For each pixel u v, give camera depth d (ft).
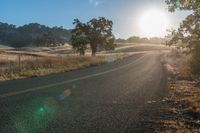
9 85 60.80
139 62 176.14
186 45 64.95
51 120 30.81
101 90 55.52
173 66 133.59
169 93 52.54
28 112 34.58
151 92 53.62
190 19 60.75
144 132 26.94
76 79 75.46
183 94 51.29
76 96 47.55
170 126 29.12
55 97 45.93
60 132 26.27
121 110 37.11
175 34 64.80
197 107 38.60
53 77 80.64
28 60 115.24
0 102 40.70
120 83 67.87
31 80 71.92
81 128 27.81
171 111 36.86
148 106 40.14
